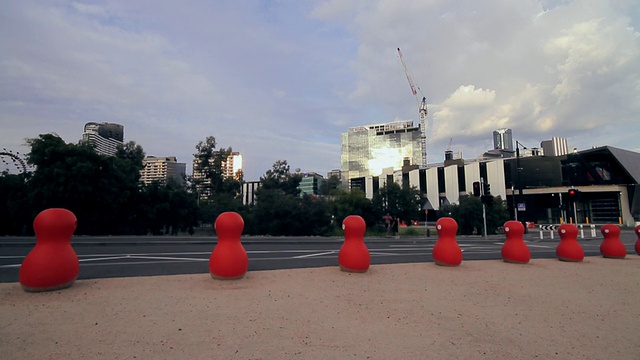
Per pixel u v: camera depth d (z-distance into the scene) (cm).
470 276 970
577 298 764
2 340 434
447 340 488
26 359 382
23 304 588
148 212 3397
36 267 661
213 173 5244
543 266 1187
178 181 4944
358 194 4381
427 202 4447
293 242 2192
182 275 882
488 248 2175
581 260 1329
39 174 2753
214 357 403
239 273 825
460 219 4375
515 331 538
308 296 699
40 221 681
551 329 555
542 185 6781
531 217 6969
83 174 2780
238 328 503
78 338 447
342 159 18375
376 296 722
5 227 3003
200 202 4784
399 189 4412
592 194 6562
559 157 6762
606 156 6322
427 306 660
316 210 4150
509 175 6981
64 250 703
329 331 507
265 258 1373
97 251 1476
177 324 511
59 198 2744
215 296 673
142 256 1331
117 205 3105
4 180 2989
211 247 1717
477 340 494
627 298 777
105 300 625
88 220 2983
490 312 636
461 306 670
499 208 4438
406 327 538
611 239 1484
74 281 729
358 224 988
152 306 596
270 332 492
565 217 6725
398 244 2369
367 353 433
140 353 407
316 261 1290
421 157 16962
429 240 2877
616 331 555
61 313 546
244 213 4344
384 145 17562
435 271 1037
